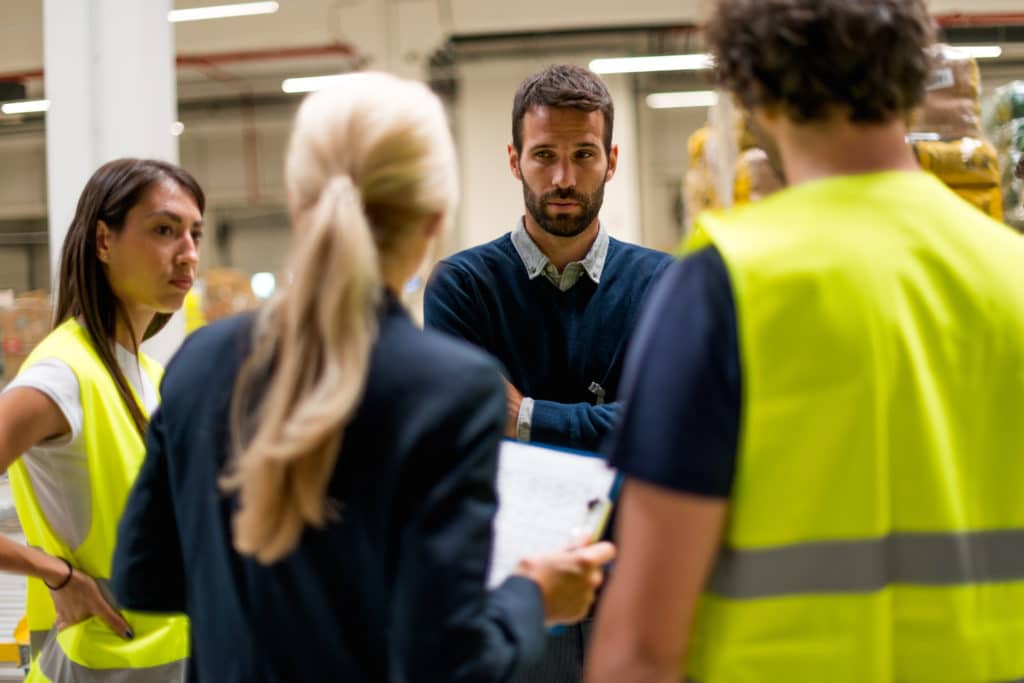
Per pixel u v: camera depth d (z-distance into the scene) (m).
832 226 0.82
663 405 0.79
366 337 0.79
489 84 10.77
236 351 0.88
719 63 0.90
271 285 7.80
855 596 0.80
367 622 0.80
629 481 0.82
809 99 0.83
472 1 9.24
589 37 10.17
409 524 0.77
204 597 0.88
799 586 0.81
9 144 12.69
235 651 0.85
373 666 0.80
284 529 0.78
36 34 8.20
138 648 1.40
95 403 1.38
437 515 0.76
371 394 0.79
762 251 0.80
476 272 1.65
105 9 3.01
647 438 0.80
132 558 0.99
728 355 0.79
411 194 0.84
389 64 9.48
